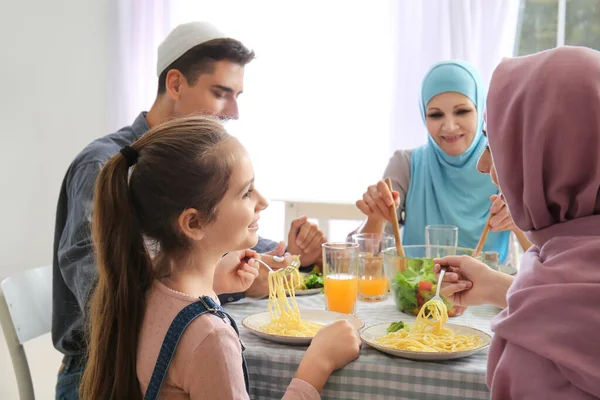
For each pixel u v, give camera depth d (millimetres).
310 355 1143
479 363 1156
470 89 2164
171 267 1068
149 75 3336
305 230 1867
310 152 3246
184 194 1031
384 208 1777
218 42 1821
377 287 1625
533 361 886
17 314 1641
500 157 982
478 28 2947
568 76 905
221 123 1135
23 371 1629
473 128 2176
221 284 1416
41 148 3133
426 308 1388
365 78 3146
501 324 931
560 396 853
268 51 3236
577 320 852
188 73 1828
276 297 1505
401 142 3102
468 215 2193
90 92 3281
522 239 1932
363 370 1154
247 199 1105
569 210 956
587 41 2980
